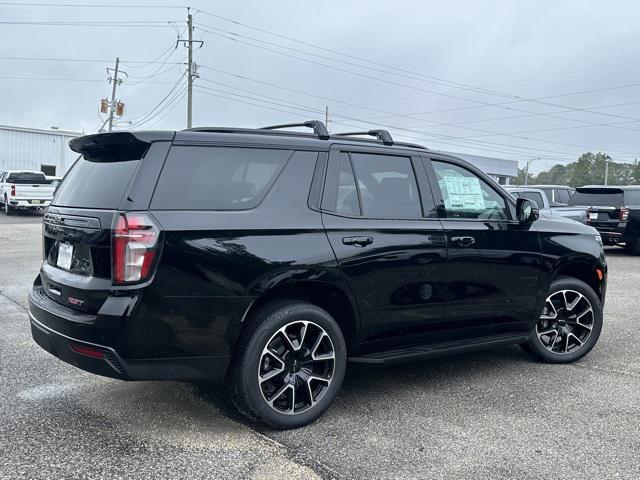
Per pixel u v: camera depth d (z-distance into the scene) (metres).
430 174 4.59
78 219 3.62
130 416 3.94
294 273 3.70
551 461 3.38
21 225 20.75
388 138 4.56
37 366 4.99
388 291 4.16
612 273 11.66
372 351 4.26
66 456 3.34
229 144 3.73
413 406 4.23
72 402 4.19
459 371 5.10
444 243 4.44
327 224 3.91
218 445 3.52
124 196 3.38
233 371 3.62
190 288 3.38
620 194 14.64
